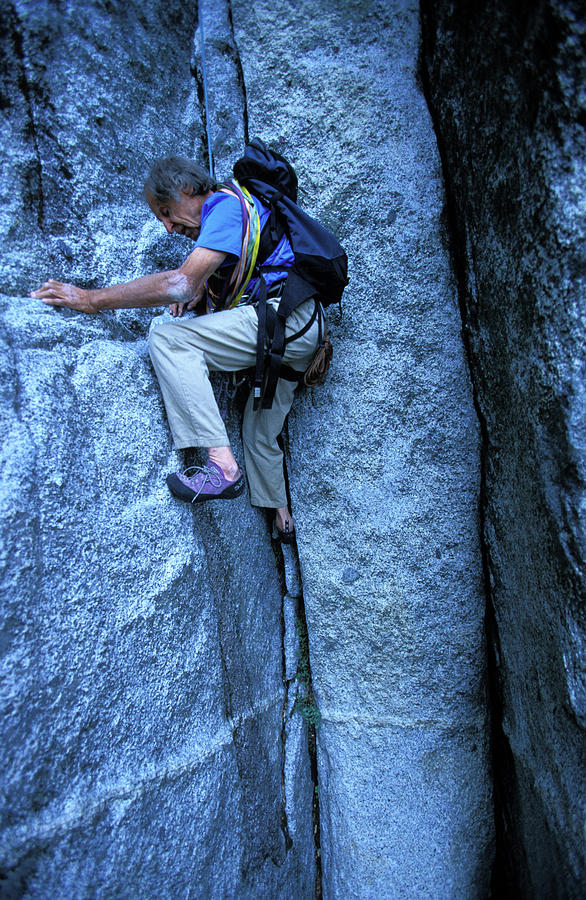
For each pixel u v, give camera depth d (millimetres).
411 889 2836
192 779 2152
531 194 1938
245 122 2742
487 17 1975
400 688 2824
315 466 2783
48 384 1801
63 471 1781
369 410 2688
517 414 2227
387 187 2566
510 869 2764
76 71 2135
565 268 1826
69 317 1985
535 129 1872
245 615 2666
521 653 2412
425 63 2527
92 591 1836
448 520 2701
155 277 1981
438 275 2594
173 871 2008
